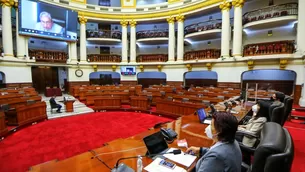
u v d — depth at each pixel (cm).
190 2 1280
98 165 182
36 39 1358
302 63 849
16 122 539
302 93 823
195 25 1456
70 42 1359
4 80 1077
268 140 108
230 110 402
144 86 1680
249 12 1124
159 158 187
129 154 205
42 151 393
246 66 1023
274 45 943
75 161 191
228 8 1098
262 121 249
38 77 1397
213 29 1209
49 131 520
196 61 1232
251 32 1188
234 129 128
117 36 1573
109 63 1487
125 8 1477
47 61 1230
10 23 1087
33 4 1125
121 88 1131
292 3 952
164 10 1398
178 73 1373
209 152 130
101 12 1447
